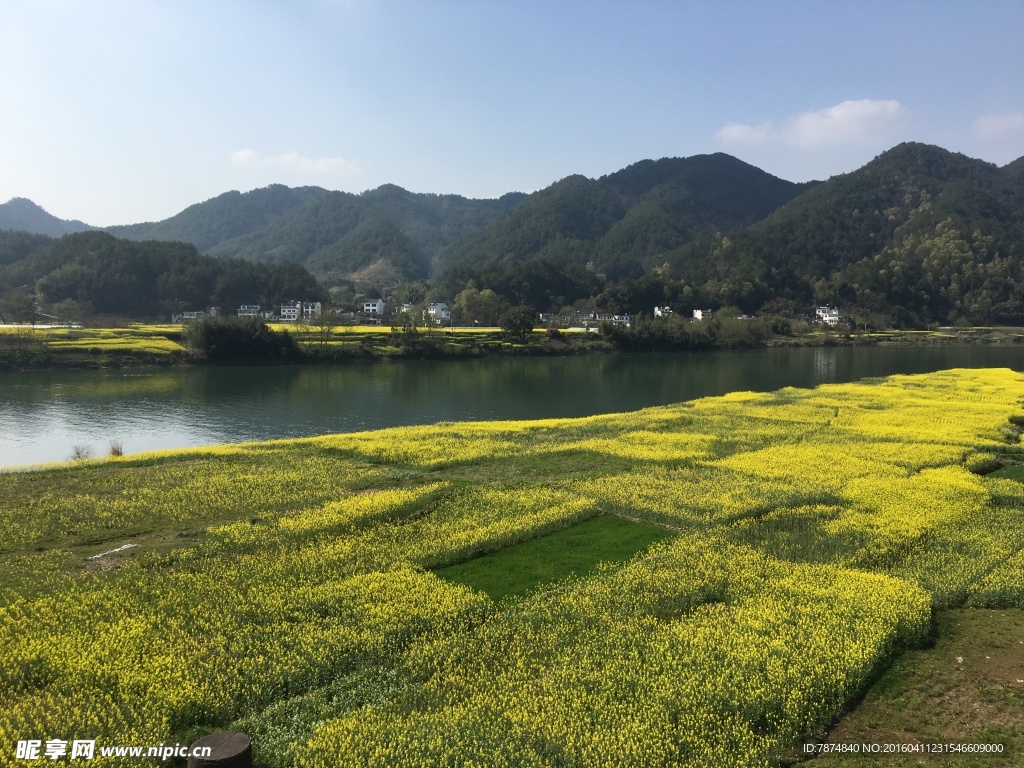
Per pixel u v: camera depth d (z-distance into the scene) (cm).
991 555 2014
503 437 3941
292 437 4997
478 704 1261
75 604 1644
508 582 1872
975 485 2738
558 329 14425
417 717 1219
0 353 8300
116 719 1215
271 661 1409
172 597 1695
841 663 1391
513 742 1153
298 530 2203
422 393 7312
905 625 1559
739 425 4259
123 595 1702
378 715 1232
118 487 2753
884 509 2433
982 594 1769
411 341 11562
